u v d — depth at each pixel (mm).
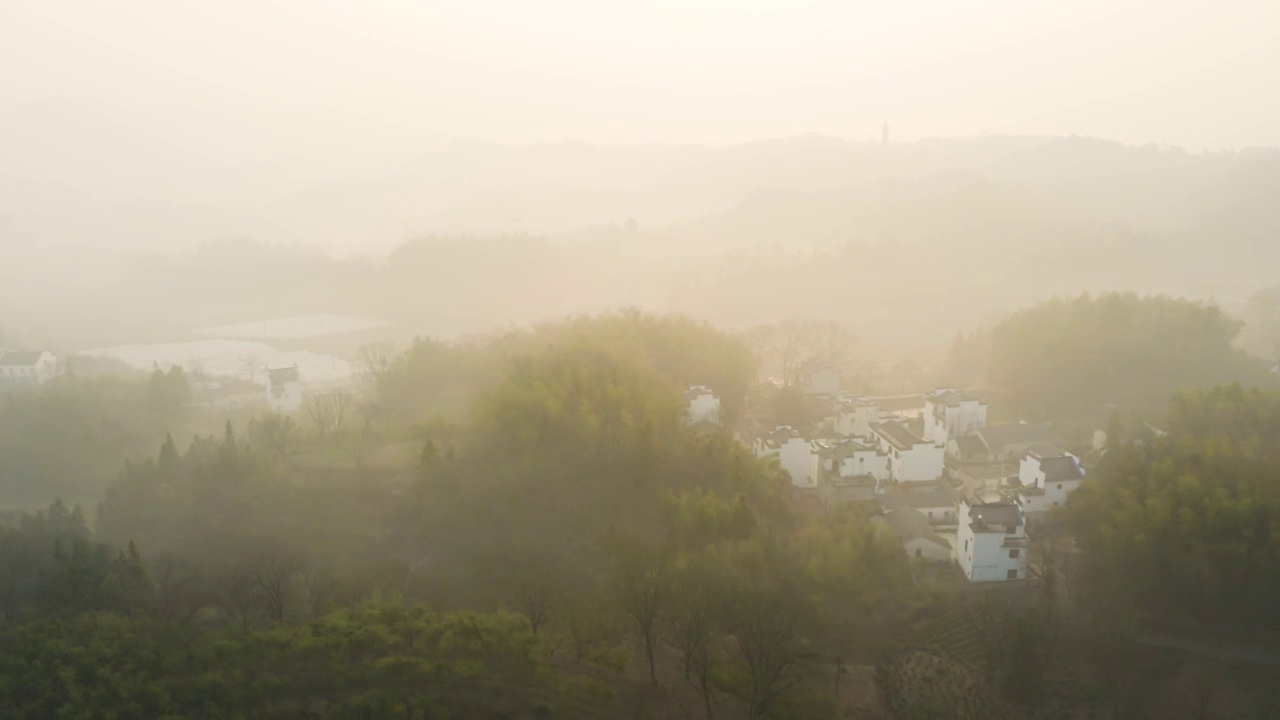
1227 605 82188
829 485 106938
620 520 90688
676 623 72125
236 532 88688
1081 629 80625
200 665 58656
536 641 65312
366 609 67562
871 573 85062
